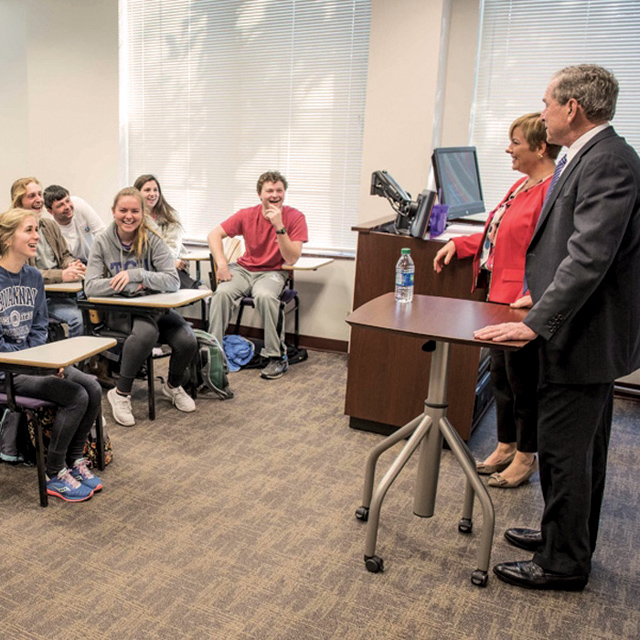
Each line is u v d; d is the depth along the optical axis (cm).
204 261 491
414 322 198
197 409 350
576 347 189
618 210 175
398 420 319
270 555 226
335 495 268
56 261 380
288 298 427
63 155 523
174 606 198
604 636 193
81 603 198
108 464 285
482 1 396
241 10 461
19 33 514
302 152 464
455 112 413
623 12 373
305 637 188
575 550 207
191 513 250
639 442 332
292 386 391
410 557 228
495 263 260
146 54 496
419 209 296
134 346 319
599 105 183
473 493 239
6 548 223
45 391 248
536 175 253
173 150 504
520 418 267
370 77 405
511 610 203
